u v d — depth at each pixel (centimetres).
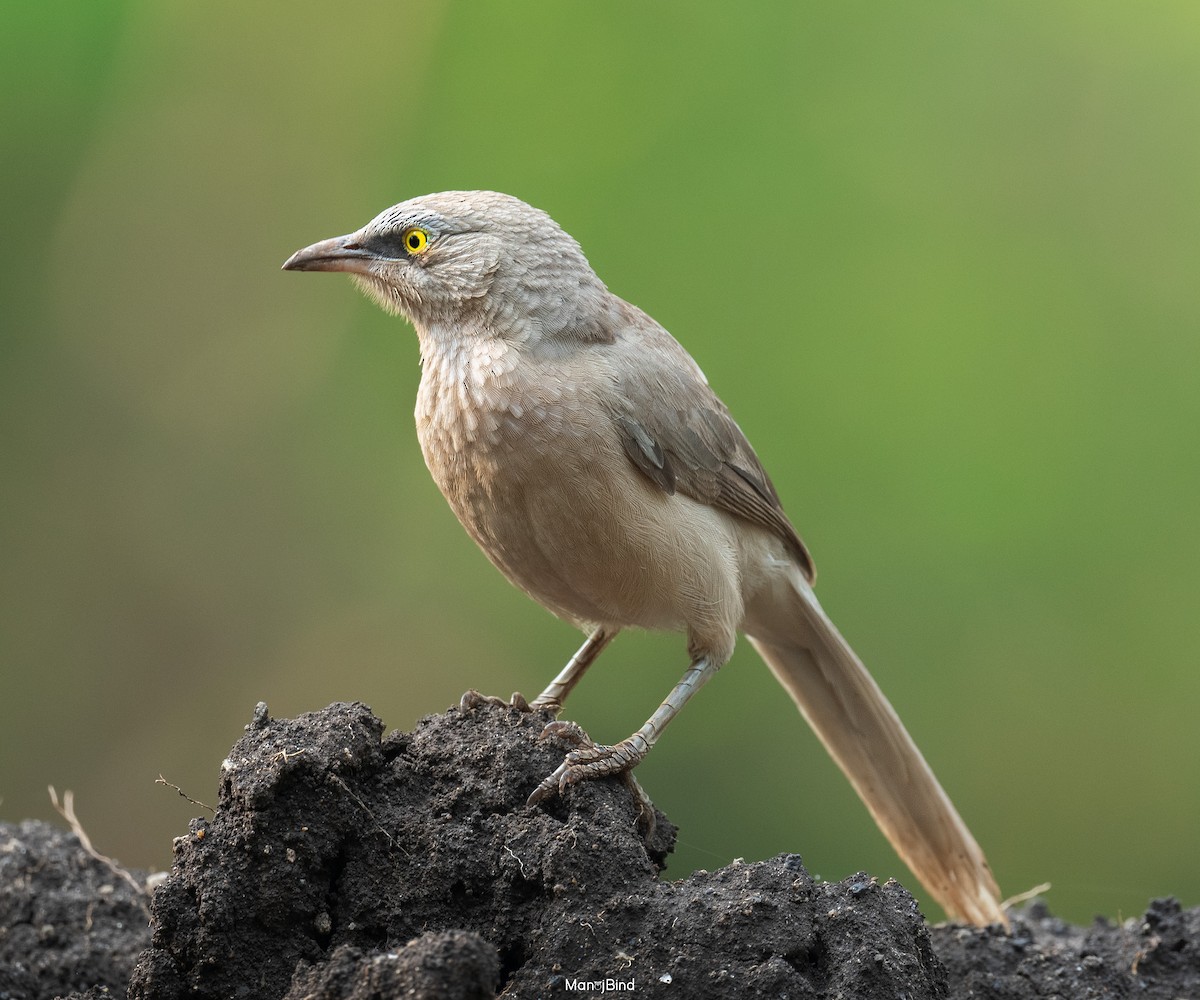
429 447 791
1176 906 783
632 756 677
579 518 759
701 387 834
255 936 605
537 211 816
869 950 596
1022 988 731
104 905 770
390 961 546
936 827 855
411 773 655
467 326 792
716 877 619
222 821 618
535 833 626
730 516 844
